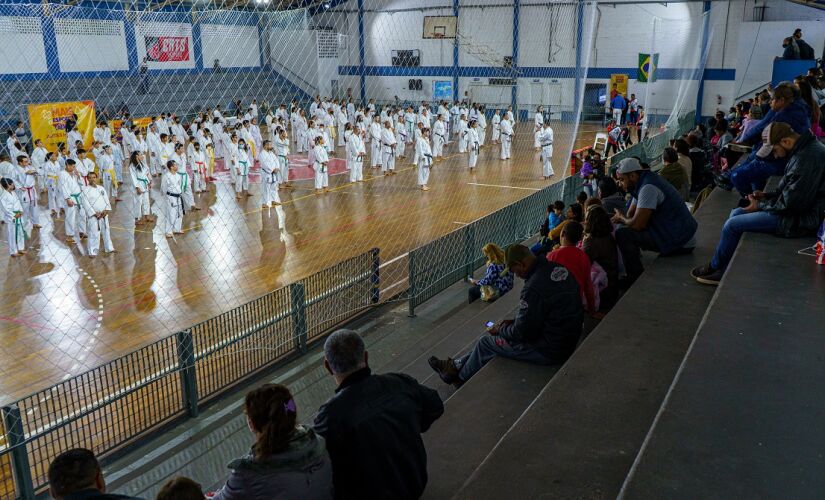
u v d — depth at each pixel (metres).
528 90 35.03
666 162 8.57
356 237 14.05
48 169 16.45
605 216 5.77
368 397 2.95
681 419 2.68
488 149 27.33
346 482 2.97
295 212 16.39
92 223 12.75
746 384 2.92
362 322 8.47
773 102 5.97
